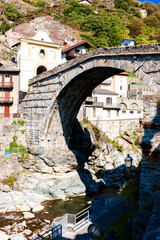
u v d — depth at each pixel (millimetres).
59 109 26016
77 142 31703
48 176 26891
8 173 26688
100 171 31531
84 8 92688
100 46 71188
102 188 28891
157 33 93375
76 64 21219
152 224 5527
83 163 30078
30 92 29656
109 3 125000
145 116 13102
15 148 27672
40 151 26844
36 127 27297
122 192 16266
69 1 105875
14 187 25828
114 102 46219
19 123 28594
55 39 67750
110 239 11898
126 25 94875
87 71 20766
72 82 22922
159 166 12367
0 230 17531
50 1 107188
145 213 11922
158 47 14414
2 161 26672
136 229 11656
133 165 33719
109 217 15578
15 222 19016
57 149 27562
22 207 21984
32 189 25906
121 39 78750
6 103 33469
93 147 32688
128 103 48438
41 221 19469
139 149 43344
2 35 62656
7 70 32375
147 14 124750
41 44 32875
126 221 14570
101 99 44594
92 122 39625
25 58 32031
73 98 26172
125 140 44344
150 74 15039
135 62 15969
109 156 36125
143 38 84188
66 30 71562
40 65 33219
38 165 27219
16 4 88188
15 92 33719
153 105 12883
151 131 12836
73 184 26625
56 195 25156
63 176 27359
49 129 26641
